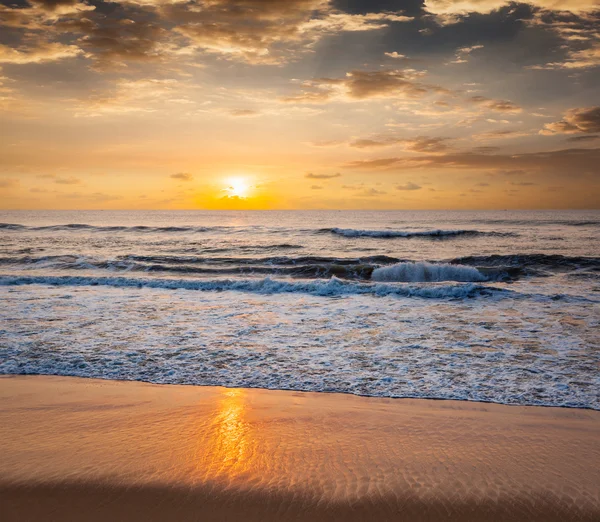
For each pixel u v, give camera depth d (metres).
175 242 33.97
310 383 6.31
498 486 3.52
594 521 3.10
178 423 4.78
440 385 6.22
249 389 6.05
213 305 12.35
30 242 33.25
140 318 10.55
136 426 4.68
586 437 4.48
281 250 28.94
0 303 12.24
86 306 11.95
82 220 81.12
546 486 3.53
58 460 3.90
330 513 3.18
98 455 3.99
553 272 19.08
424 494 3.40
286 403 5.49
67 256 22.97
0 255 25.03
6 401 5.47
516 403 5.54
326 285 14.69
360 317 10.85
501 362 7.28
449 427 4.72
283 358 7.52
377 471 3.74
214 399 5.61
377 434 4.52
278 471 3.73
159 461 3.89
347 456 4.01
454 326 9.87
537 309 11.61
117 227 47.38
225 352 7.84
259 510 3.21
